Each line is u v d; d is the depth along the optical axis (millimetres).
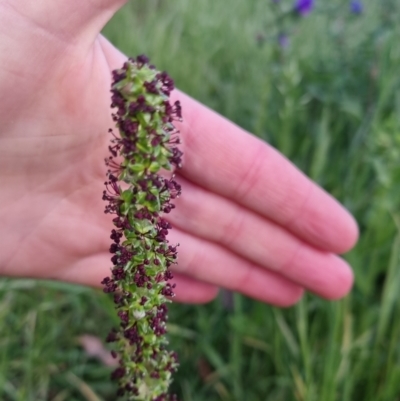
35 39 84
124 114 61
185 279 127
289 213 115
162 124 62
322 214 116
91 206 108
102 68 95
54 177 102
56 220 108
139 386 74
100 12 85
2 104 88
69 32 85
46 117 92
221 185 111
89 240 112
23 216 106
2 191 102
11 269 112
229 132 107
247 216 117
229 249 121
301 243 120
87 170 102
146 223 64
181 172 111
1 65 84
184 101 105
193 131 107
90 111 95
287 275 124
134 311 66
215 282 126
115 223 65
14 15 81
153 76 61
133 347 74
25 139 94
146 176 62
